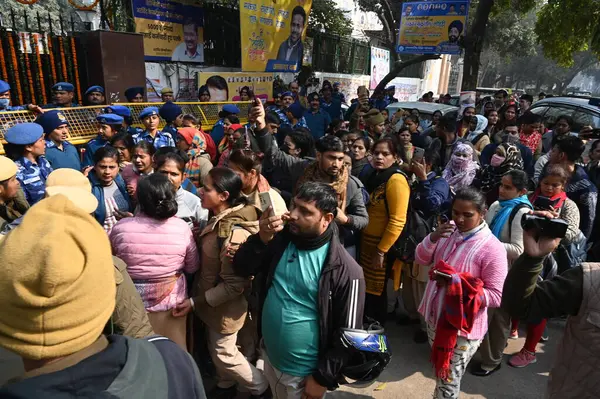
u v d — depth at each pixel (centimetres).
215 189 243
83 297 78
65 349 77
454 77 3077
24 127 325
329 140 282
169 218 236
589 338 151
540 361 347
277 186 382
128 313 165
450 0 1261
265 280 222
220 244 236
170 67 898
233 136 492
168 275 231
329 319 194
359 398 296
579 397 156
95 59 623
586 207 390
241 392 284
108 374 81
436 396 251
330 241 198
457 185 416
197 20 938
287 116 772
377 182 326
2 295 74
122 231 228
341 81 1548
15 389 73
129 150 386
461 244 240
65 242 76
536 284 160
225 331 248
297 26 1118
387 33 1677
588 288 150
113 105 496
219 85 957
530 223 150
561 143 396
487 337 313
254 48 1007
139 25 819
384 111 812
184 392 95
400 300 427
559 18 1376
